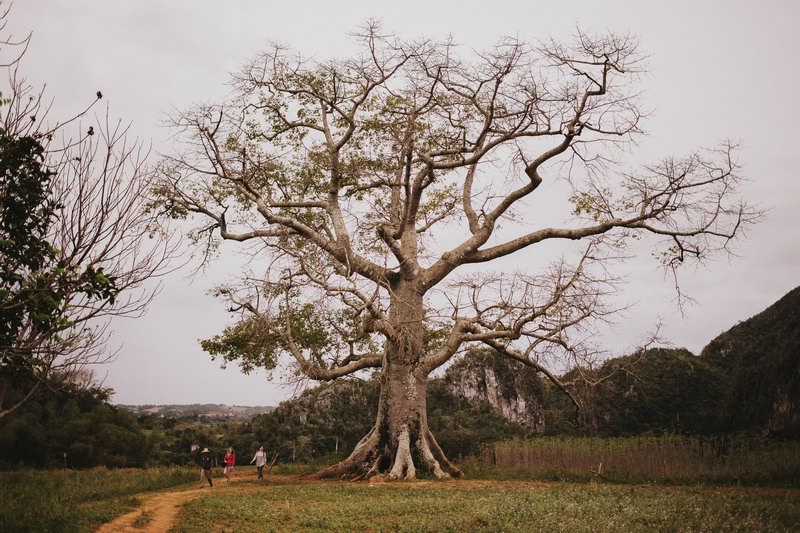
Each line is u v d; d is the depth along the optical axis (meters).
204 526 14.16
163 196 29.30
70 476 26.17
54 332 11.69
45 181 12.04
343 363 32.81
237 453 50.31
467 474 28.69
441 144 29.14
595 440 30.25
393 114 29.36
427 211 32.84
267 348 30.78
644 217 29.05
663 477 25.95
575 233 29.64
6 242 11.46
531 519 14.70
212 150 29.22
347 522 14.84
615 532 12.83
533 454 29.78
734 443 27.09
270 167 30.88
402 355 28.38
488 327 29.19
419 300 29.23
